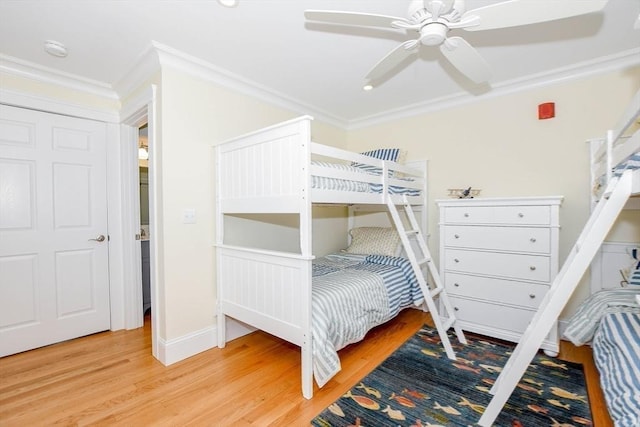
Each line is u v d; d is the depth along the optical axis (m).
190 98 2.34
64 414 1.67
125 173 2.86
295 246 3.25
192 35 1.98
